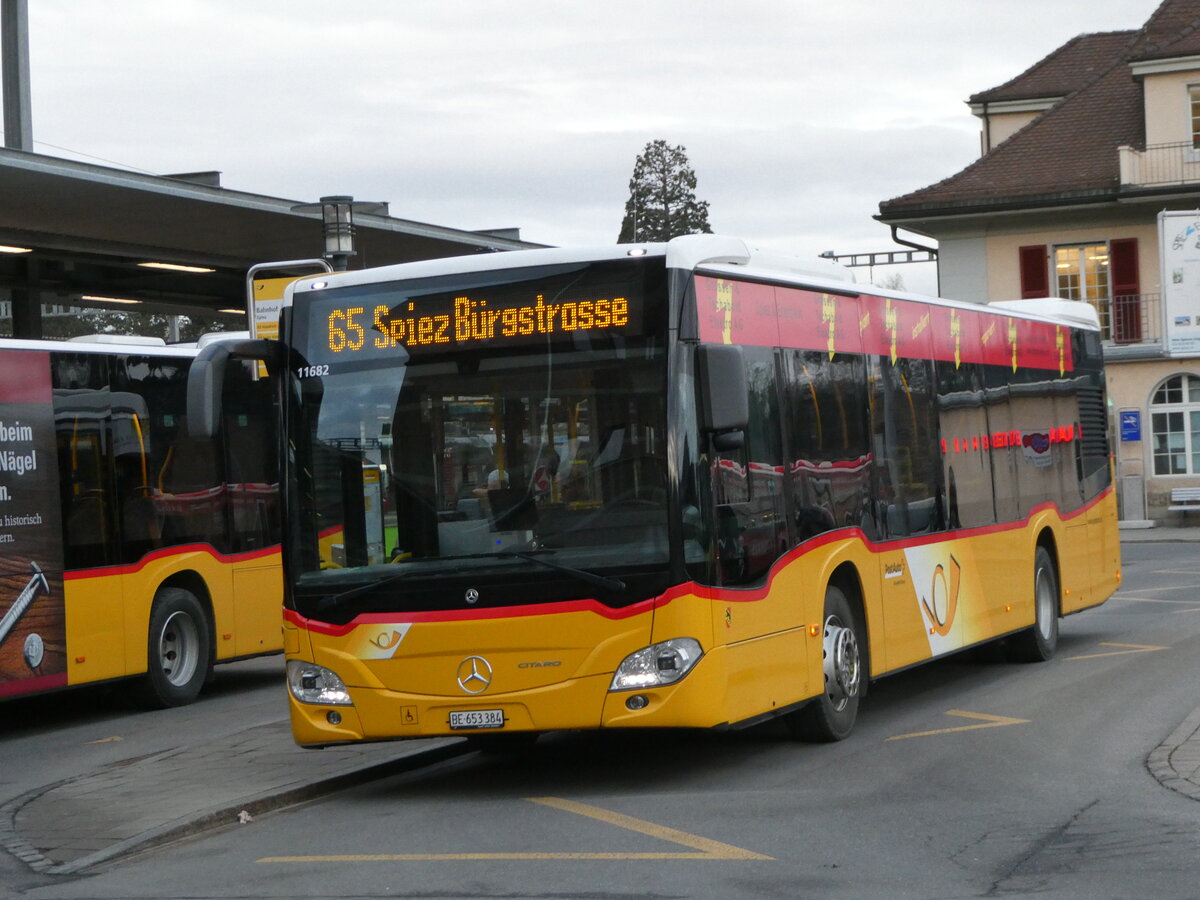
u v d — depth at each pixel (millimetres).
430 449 9508
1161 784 9203
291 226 26500
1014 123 48250
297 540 9734
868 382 11984
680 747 11344
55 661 13945
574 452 9266
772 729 11922
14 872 8062
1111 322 42500
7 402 13672
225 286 33500
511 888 7098
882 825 8219
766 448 10188
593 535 9164
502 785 10125
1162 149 41906
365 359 9727
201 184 24859
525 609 9164
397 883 7316
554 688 9117
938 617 12945
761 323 10336
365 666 9445
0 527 13492
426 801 9648
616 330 9305
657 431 9172
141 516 15047
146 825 8914
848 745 11008
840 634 11117
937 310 13578
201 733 13312
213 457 16062
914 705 13094
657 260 9305
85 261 28391
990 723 11812
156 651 15133
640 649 9039
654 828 8367
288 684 9789
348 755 11047
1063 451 16719
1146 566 29234
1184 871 7012
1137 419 41844
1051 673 14836
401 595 9398
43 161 21047
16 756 12812
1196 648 16375
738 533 9641
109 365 14812
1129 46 48375
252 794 9664
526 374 9406
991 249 43719
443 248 30094
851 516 11406
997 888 6797
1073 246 43062
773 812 8680
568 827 8523
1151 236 42156
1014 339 15484
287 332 9922
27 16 27094
